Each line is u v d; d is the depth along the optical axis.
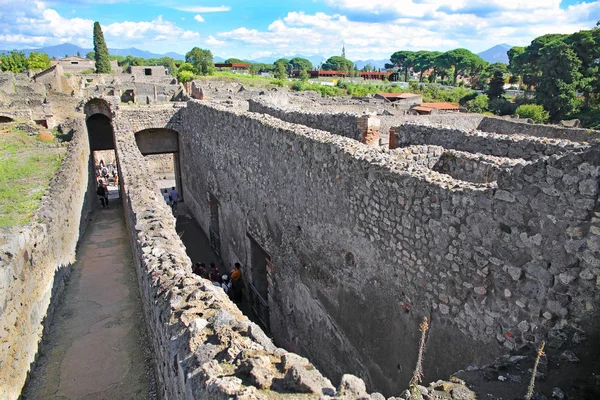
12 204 11.88
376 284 7.13
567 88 43.72
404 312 6.55
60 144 20.45
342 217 7.88
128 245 12.88
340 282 8.20
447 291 5.75
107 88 43.94
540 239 4.64
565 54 43.81
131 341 7.85
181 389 3.78
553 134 18.98
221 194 15.23
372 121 10.71
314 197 8.77
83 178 15.85
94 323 8.45
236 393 3.00
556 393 3.85
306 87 64.69
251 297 13.18
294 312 10.38
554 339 4.48
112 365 7.19
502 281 5.05
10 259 6.31
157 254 6.30
